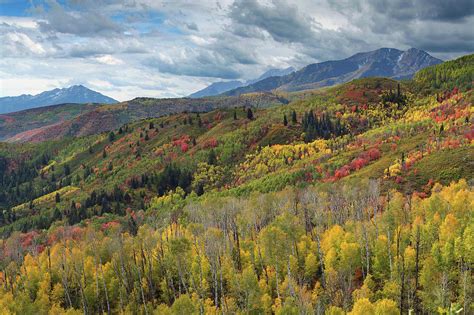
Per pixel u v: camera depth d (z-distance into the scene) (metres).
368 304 61.62
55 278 106.31
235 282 85.12
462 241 76.81
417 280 75.12
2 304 87.38
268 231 88.06
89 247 110.31
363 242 91.62
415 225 87.56
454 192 113.12
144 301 91.06
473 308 65.81
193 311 71.50
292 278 84.19
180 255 88.50
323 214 111.00
